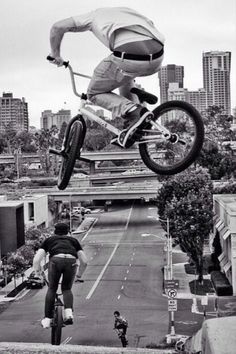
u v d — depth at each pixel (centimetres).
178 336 4428
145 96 1041
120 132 1020
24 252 7475
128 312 5494
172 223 6969
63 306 1127
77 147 1058
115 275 7425
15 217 1950
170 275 6531
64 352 827
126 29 977
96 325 4978
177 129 1012
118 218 13338
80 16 1011
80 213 13750
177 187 8862
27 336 4656
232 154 15688
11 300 6281
